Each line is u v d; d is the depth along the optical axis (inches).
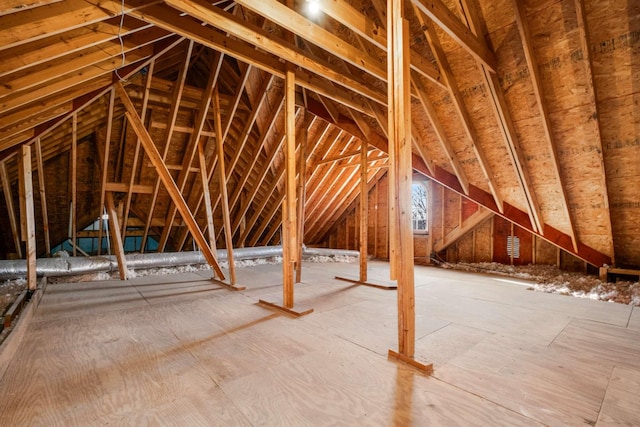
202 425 50.4
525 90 125.0
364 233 169.3
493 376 67.1
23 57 76.7
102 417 52.3
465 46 109.0
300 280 171.3
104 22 88.4
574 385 63.6
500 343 85.7
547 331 95.6
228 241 156.8
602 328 98.6
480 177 173.6
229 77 174.6
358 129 179.5
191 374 67.3
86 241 265.4
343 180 263.3
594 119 116.7
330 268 227.9
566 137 129.0
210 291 148.9
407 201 75.0
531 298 138.8
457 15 115.1
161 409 54.6
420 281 180.4
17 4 61.2
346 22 93.8
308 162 221.8
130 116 134.6
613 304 128.3
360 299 134.3
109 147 176.2
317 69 118.4
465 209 246.2
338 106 181.9
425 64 123.6
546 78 117.5
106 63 108.8
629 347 83.5
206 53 169.3
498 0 108.5
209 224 173.5
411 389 61.6
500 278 191.0
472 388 62.1
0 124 99.7
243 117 186.4
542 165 145.0
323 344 84.4
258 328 97.0
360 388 61.9
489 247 240.2
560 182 142.6
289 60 109.7
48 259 168.6
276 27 142.1
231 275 156.6
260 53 114.3
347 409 54.8
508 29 113.3
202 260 218.1
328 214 301.4
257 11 86.7
